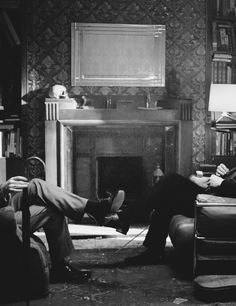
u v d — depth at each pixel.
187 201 3.43
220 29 5.36
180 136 4.95
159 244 3.55
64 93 5.00
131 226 4.95
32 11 5.20
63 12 5.23
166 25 5.32
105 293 2.94
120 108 4.93
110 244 4.20
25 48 5.22
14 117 5.25
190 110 4.96
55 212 3.13
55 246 3.14
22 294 2.85
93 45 5.28
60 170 4.88
